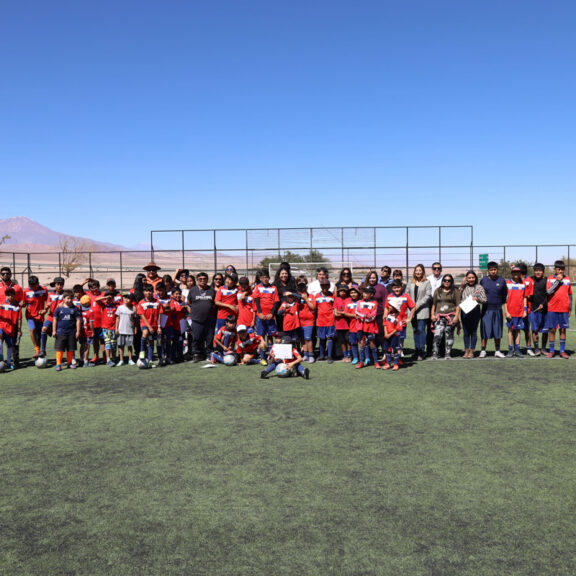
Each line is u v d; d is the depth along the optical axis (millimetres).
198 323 10445
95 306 10430
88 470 4516
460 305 10094
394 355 9242
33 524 3553
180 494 3998
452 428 5652
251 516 3623
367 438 5324
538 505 3760
